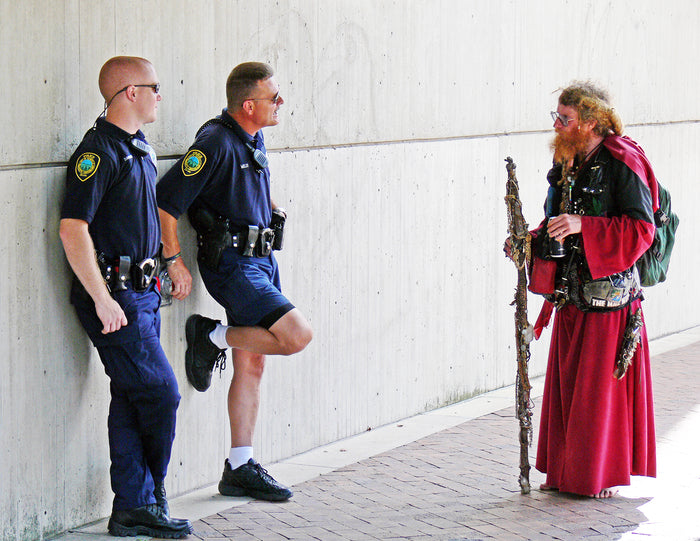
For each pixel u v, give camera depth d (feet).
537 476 23.11
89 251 17.71
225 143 20.27
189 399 21.67
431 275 28.58
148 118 18.42
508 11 31.09
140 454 19.04
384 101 26.66
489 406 29.50
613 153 20.88
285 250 23.76
